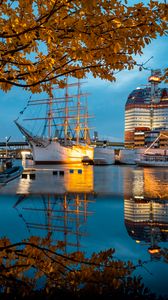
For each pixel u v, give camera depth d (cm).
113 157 13750
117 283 507
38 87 634
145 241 757
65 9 473
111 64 554
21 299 448
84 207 1306
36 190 2022
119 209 1247
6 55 553
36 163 10319
